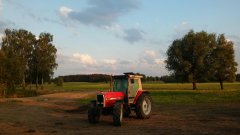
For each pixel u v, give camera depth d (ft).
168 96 133.59
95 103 60.90
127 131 50.31
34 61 273.95
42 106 104.27
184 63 234.58
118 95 61.05
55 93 213.46
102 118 67.46
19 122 63.82
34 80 281.95
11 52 198.80
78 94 187.32
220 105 92.07
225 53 237.04
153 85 314.76
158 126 54.75
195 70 238.27
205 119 62.59
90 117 60.08
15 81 189.88
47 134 48.93
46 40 276.00
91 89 275.39
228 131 48.42
